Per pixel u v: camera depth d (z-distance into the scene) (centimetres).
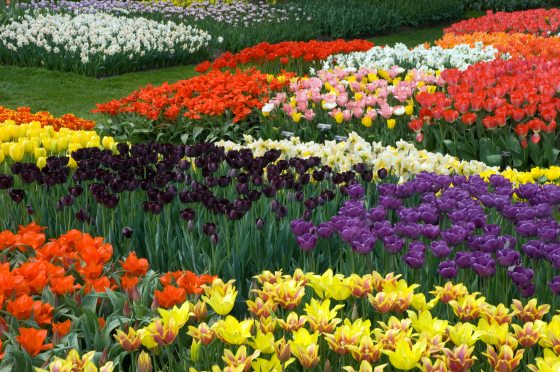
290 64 1376
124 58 1551
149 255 447
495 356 261
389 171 611
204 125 1019
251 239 436
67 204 477
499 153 828
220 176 557
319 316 285
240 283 403
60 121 891
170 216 509
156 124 1057
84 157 576
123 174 508
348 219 383
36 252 387
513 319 335
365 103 909
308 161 567
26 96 1341
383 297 298
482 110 855
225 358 263
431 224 395
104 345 307
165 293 321
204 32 1819
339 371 278
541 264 378
